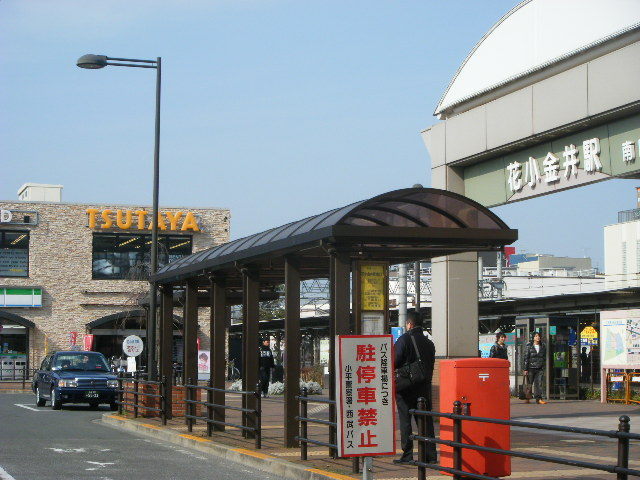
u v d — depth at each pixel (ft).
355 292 44.11
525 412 77.46
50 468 44.52
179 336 184.44
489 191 68.85
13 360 182.91
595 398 98.37
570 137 60.64
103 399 94.32
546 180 62.54
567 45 59.52
